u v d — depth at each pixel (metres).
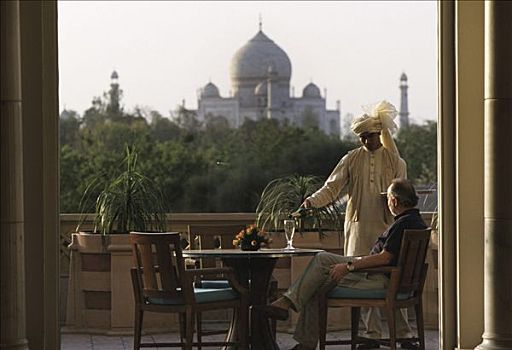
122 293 10.73
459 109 8.30
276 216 11.20
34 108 8.00
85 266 10.88
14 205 7.09
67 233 11.73
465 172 8.30
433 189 12.87
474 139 8.30
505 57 7.65
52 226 8.01
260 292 8.74
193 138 69.81
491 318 7.72
